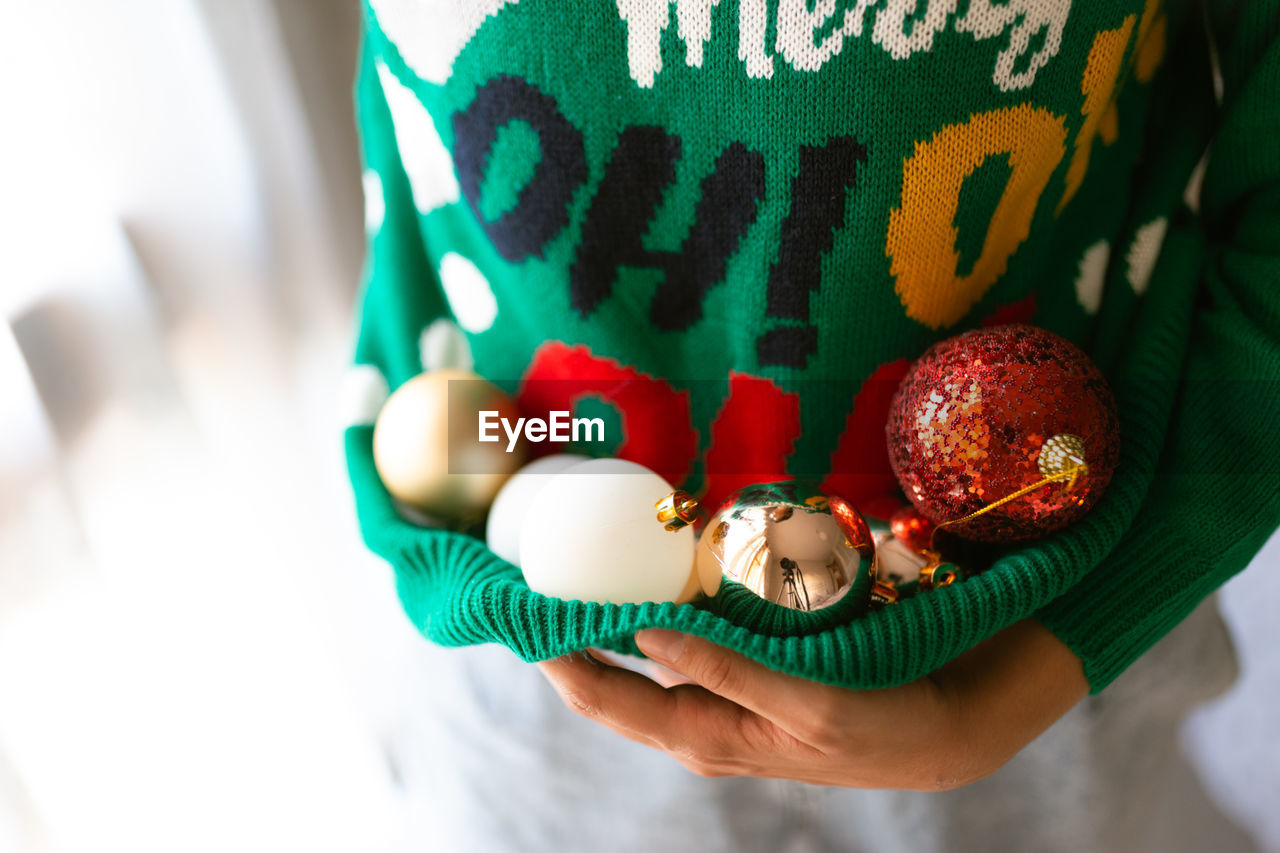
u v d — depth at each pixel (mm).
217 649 689
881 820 613
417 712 686
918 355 533
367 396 599
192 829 673
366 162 614
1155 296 517
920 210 487
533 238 533
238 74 704
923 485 466
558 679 477
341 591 836
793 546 441
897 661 438
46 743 588
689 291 537
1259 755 760
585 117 496
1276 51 481
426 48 505
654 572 468
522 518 522
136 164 638
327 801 777
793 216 494
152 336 633
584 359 564
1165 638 609
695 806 616
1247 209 520
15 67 558
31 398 554
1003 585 448
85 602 597
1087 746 600
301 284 789
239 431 727
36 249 573
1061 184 510
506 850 639
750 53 466
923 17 448
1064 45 464
